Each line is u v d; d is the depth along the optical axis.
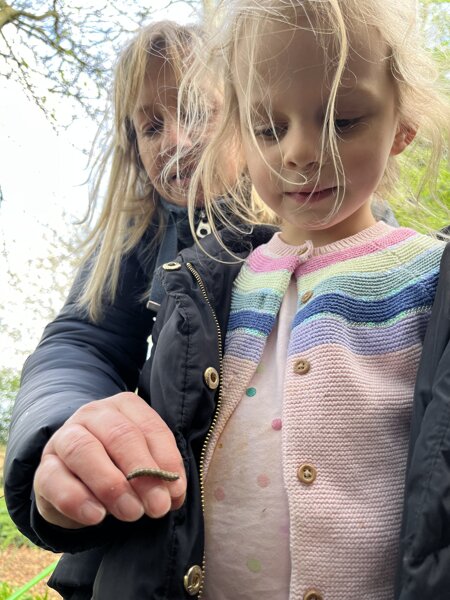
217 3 0.47
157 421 0.35
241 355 0.40
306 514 0.34
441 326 0.33
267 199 0.41
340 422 0.35
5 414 1.99
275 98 0.38
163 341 0.40
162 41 0.61
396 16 0.40
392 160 0.50
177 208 0.59
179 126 0.57
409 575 0.28
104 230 0.63
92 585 0.40
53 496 0.32
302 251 0.43
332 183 0.38
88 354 0.54
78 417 0.35
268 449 0.37
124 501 0.31
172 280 0.42
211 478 0.38
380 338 0.37
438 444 0.29
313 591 0.33
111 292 0.59
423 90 0.42
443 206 0.49
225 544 0.36
